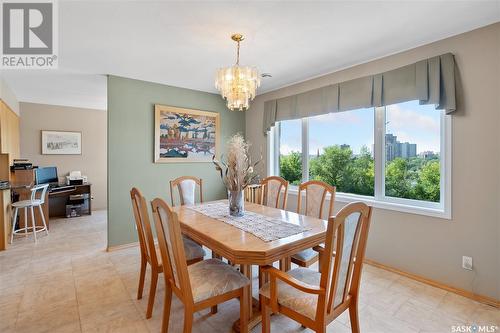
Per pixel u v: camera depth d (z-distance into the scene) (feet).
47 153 17.10
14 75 11.02
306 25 6.94
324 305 4.14
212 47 8.33
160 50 8.54
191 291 4.76
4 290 7.61
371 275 8.59
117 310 6.63
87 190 17.93
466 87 7.22
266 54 8.92
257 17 6.56
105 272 8.87
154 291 6.31
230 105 7.80
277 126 14.05
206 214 7.51
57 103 17.03
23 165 13.75
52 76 11.25
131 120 11.64
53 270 9.00
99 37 7.60
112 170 11.18
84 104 17.43
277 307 4.79
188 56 9.07
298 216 7.39
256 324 6.09
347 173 10.74
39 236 12.94
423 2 5.91
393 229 8.83
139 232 7.00
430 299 7.17
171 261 5.20
